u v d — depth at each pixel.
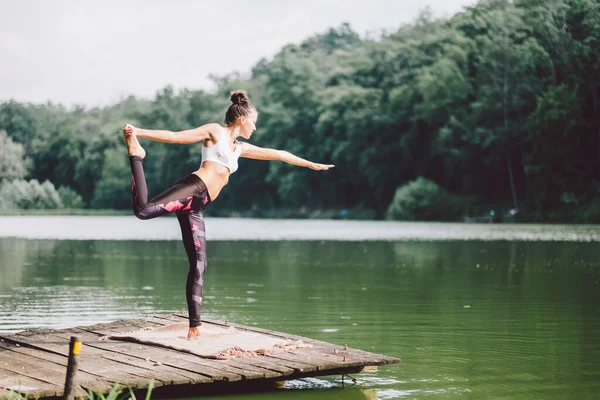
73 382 5.34
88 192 93.38
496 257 21.78
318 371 6.89
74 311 11.71
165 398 6.71
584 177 48.41
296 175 70.69
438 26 72.19
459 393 6.80
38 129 105.75
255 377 6.33
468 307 12.11
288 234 38.16
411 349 8.73
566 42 50.00
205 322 8.66
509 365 7.93
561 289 14.38
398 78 66.81
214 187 7.17
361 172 65.06
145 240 32.72
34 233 39.91
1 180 87.69
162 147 87.75
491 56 53.88
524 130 52.44
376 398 6.68
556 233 35.72
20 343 7.56
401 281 15.98
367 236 35.31
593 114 47.28
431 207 55.25
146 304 12.54
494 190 55.69
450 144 56.00
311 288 14.81
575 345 8.96
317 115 73.31
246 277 16.89
